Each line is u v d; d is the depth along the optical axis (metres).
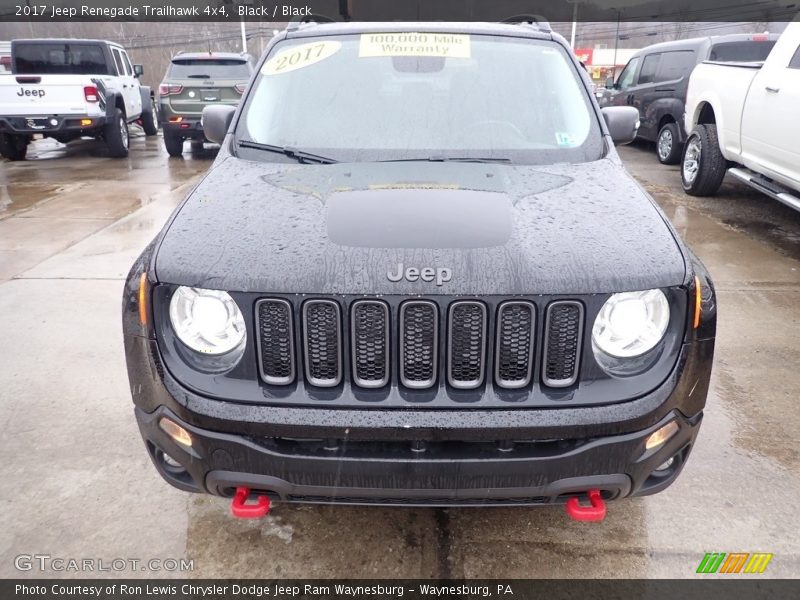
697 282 1.88
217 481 1.86
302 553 2.26
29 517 2.41
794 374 3.43
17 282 4.82
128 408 3.12
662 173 8.92
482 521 2.41
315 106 2.81
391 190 2.21
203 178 2.47
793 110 5.23
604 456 1.79
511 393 1.79
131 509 2.46
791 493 2.54
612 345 1.79
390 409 1.76
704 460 2.74
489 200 2.13
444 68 2.94
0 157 11.65
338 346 1.76
